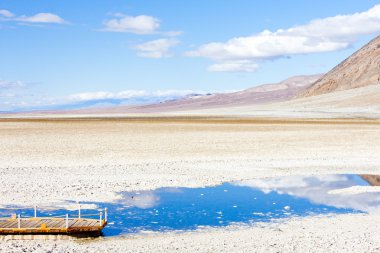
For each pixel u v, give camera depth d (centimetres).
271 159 3472
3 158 3484
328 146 4344
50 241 1540
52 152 3878
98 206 2012
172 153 3834
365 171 2958
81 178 2641
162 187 2428
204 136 5441
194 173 2845
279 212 1919
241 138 5169
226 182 2586
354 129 6512
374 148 4172
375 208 1989
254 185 2500
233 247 1430
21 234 1570
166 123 8512
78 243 1511
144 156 3647
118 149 4109
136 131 6309
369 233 1588
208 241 1507
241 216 1850
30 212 1895
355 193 2289
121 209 1961
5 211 1914
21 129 6781
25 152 3862
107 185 2439
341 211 1939
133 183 2500
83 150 4028
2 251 1390
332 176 2789
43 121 9931
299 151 3966
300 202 2098
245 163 3262
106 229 1669
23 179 2591
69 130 6544
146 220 1789
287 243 1465
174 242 1498
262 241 1497
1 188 2327
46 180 2567
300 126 7300
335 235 1562
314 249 1397
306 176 2784
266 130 6406
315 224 1731
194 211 1930
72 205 2019
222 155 3709
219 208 1983
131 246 1455
